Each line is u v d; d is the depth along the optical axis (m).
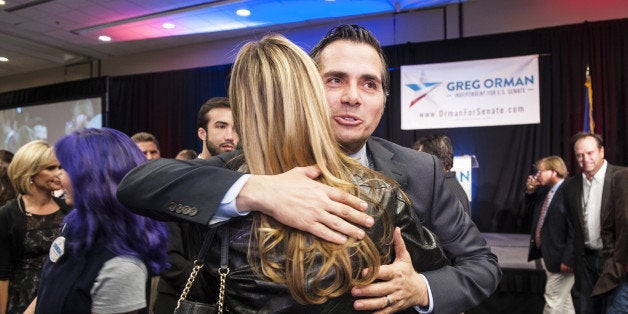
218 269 0.60
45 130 8.15
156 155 2.81
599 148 2.89
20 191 1.81
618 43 5.07
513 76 5.30
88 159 1.05
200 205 0.61
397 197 0.65
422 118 5.61
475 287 0.78
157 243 1.11
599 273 2.84
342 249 0.55
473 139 5.65
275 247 0.57
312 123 0.61
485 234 5.46
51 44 7.00
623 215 2.39
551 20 5.45
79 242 1.02
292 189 0.57
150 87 7.37
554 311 3.22
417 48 5.85
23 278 1.74
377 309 0.59
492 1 5.68
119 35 6.60
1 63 8.00
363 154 0.86
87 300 0.99
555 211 3.16
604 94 5.11
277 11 5.69
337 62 0.79
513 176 5.51
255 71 0.63
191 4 5.43
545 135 5.34
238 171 0.66
